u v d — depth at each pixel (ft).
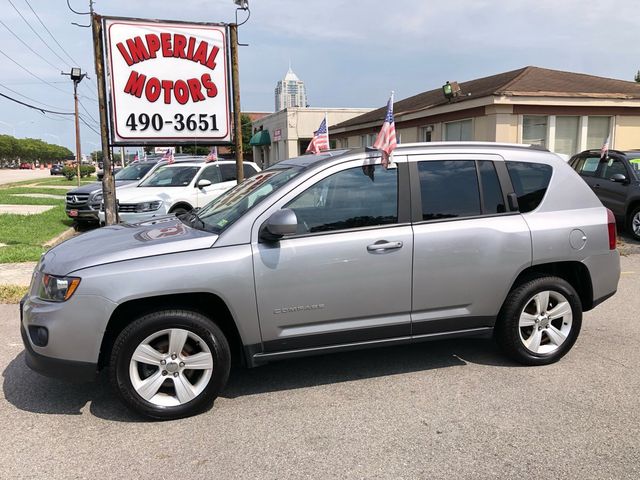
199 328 12.03
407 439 11.16
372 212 13.28
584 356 15.60
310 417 12.17
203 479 9.87
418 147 14.08
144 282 11.57
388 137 13.34
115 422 12.09
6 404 13.01
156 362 11.98
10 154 436.76
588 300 15.30
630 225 35.32
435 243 13.38
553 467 10.11
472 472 9.98
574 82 55.88
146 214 35.94
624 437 11.12
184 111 26.55
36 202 65.51
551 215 14.60
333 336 13.05
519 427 11.57
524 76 55.88
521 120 50.08
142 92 25.79
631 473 9.89
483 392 13.29
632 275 25.85
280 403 12.91
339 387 13.74
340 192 13.19
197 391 12.23
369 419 12.03
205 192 38.06
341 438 11.24
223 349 12.31
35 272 12.99
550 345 14.97
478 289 13.88
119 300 11.47
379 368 14.92
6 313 20.56
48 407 12.85
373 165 13.50
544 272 14.97
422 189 13.70
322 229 12.89
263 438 11.29
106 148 25.89
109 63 25.14
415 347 16.57
